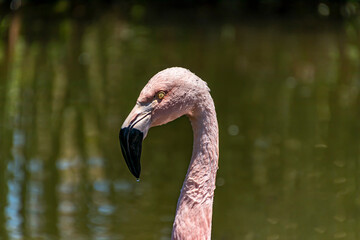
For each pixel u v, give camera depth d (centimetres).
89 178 960
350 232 812
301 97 1356
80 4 2336
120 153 1058
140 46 1800
